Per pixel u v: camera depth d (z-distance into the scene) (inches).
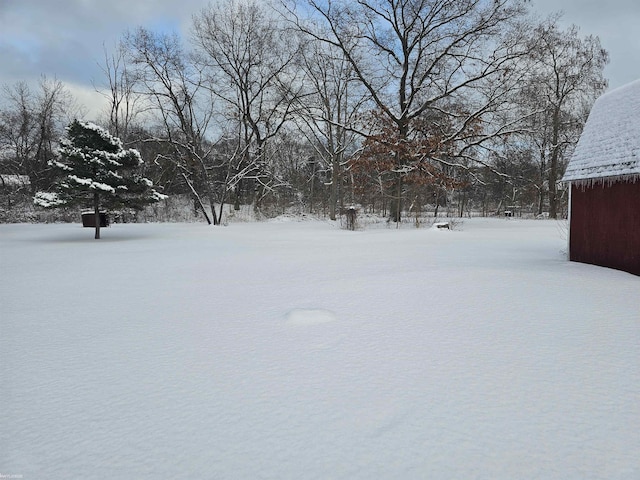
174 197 1523.1
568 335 183.9
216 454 104.1
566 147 1349.7
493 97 981.8
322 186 1795.0
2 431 116.6
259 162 1274.6
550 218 1332.4
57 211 1314.0
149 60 1058.1
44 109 1530.5
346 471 96.7
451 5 971.9
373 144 1001.5
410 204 1222.9
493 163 1109.1
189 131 1183.6
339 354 168.6
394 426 115.0
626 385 136.9
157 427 117.2
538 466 97.4
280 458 102.0
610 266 354.0
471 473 95.3
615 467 96.7
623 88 408.5
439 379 143.7
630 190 334.6
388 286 289.9
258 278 341.1
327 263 414.0
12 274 374.6
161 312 239.5
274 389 139.0
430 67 1000.2
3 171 1574.8
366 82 1052.5
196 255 498.0
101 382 147.2
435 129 1018.7
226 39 1163.9
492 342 177.6
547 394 131.7
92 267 413.1
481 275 316.2
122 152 725.3
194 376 150.6
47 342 190.4
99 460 102.6
